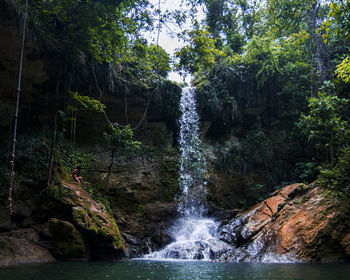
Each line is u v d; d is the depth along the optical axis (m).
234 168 17.78
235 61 18.50
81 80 13.57
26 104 13.27
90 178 14.48
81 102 12.76
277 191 13.39
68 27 11.90
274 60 17.28
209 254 10.55
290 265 7.80
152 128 17.22
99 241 9.52
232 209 16.59
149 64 17.16
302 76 16.86
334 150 12.61
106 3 11.70
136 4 13.33
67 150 14.29
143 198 15.35
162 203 15.62
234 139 18.72
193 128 17.69
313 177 14.91
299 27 19.09
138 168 16.02
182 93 17.27
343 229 9.04
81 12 11.33
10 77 11.80
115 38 12.54
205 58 14.99
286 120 18.27
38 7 11.01
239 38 20.59
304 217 9.84
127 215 13.73
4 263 7.52
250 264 8.34
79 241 9.01
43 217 10.45
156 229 13.63
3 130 12.48
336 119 11.92
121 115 16.08
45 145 12.75
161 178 16.28
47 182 10.86
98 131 15.84
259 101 18.25
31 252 8.51
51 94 13.39
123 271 6.65
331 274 5.91
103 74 14.01
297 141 17.55
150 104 16.23
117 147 13.34
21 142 12.28
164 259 10.27
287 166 17.83
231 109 17.88
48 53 11.75
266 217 11.60
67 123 15.05
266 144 17.61
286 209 10.90
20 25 10.02
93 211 10.29
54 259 8.66
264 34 20.69
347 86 14.60
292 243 9.25
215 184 17.11
